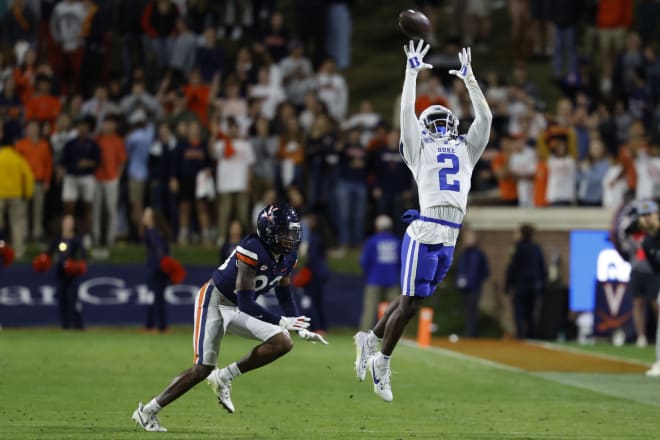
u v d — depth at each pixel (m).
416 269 30.67
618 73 85.31
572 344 64.75
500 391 41.22
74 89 83.12
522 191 74.12
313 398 37.84
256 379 43.03
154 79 84.44
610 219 69.06
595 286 67.50
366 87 100.31
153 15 83.69
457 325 72.38
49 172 73.69
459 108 76.75
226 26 95.31
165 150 75.06
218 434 29.08
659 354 47.81
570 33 89.88
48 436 28.09
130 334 64.38
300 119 79.38
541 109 80.44
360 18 112.25
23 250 72.00
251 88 79.88
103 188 74.38
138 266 70.62
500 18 108.88
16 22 84.62
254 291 28.38
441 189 30.77
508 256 73.25
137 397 36.84
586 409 36.47
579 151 75.50
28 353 51.19
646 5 92.69
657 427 32.41
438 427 31.55
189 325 69.81
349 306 71.44
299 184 75.75
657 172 69.62
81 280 69.62
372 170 75.75
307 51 90.19
